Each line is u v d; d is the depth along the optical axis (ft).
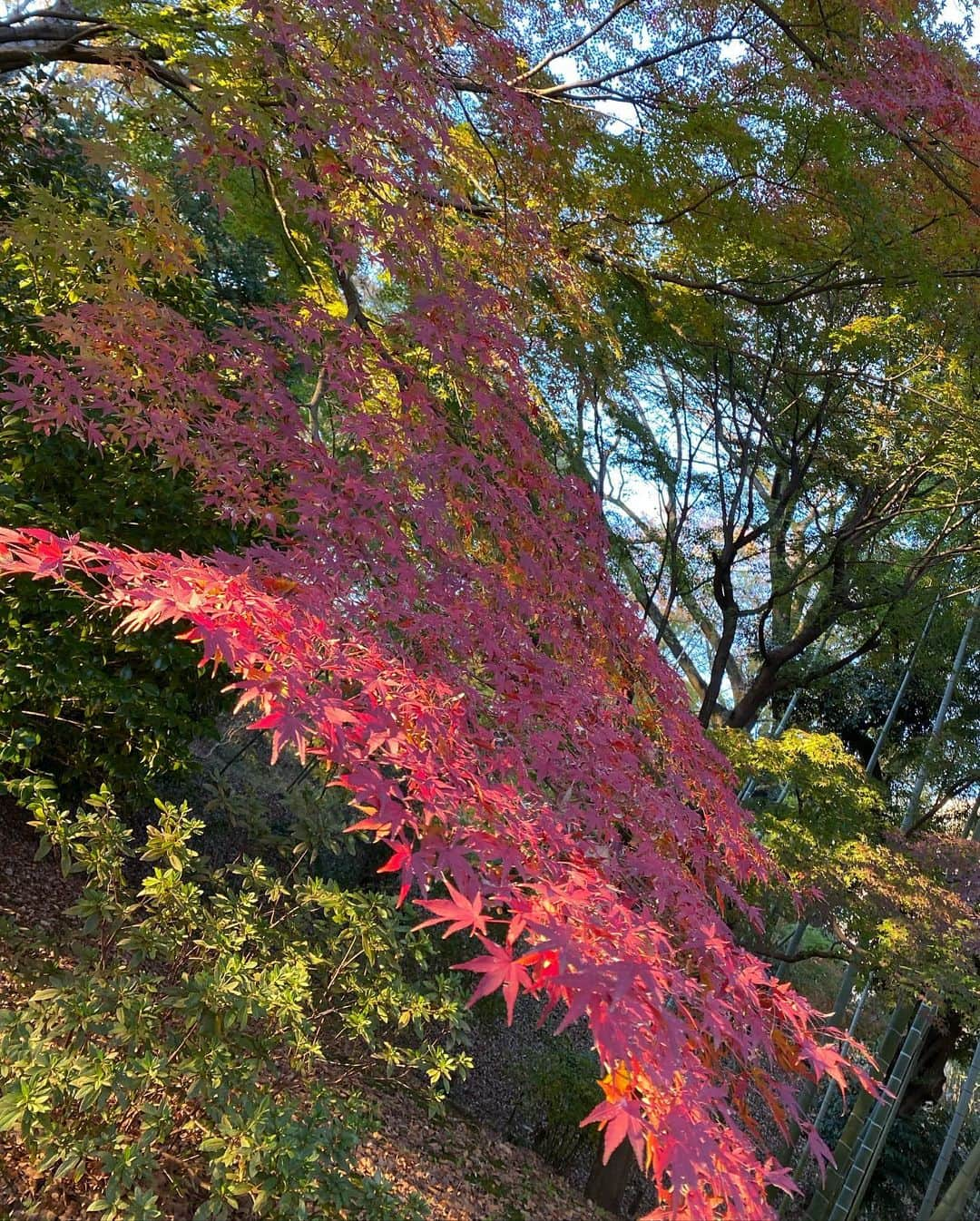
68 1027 9.96
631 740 8.72
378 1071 20.63
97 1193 9.98
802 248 17.80
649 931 5.26
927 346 22.09
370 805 5.02
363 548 8.12
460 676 7.54
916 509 27.58
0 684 15.11
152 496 16.20
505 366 11.13
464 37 13.16
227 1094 10.03
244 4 9.41
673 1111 4.24
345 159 10.00
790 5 15.72
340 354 9.96
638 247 19.90
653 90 16.76
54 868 18.47
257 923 12.23
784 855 21.27
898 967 21.07
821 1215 30.30
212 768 26.68
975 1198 37.24
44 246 11.17
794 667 32.42
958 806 38.06
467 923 4.37
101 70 17.25
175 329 9.74
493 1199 18.16
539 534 10.15
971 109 14.98
